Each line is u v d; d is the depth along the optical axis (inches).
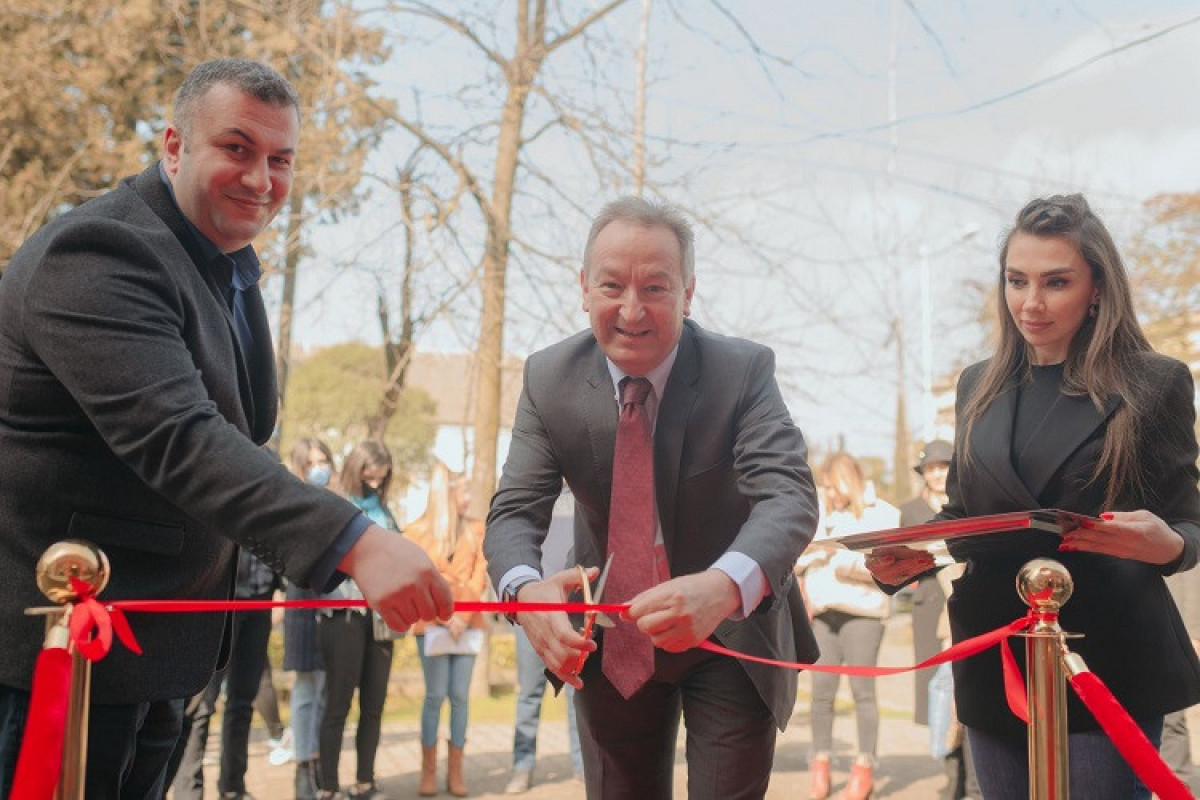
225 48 527.8
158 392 85.4
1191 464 114.3
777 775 320.8
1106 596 112.0
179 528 96.1
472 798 288.8
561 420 116.5
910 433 1172.5
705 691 118.1
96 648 80.6
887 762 341.7
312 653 270.1
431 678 290.4
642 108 459.5
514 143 461.7
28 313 88.1
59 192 591.2
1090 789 110.7
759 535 104.2
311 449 307.1
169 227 99.4
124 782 104.1
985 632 117.4
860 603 285.7
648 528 115.2
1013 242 118.5
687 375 114.9
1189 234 811.4
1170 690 112.3
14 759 90.8
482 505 465.4
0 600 90.6
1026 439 117.1
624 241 108.5
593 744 124.3
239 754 265.3
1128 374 113.3
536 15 458.9
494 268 459.5
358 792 273.0
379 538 82.7
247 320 108.8
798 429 115.6
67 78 565.3
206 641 100.7
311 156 473.1
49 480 91.2
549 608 91.7
